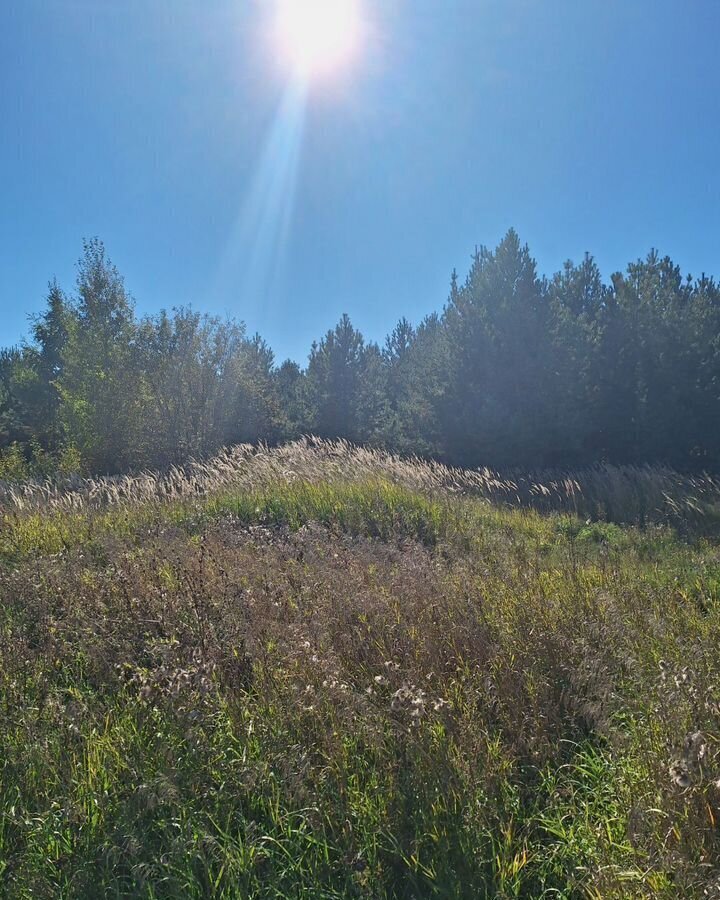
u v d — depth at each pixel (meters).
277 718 3.51
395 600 5.26
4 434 29.30
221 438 23.08
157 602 5.07
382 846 2.76
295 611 5.05
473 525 9.68
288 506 10.02
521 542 9.01
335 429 27.94
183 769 3.17
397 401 25.70
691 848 2.61
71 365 22.67
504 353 19.27
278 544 7.47
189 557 6.56
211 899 2.57
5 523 9.04
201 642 4.25
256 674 4.02
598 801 3.10
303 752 3.21
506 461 19.33
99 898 2.61
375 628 4.75
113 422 21.31
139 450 21.64
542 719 3.63
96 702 3.89
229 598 5.16
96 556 7.55
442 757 3.08
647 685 3.93
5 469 19.89
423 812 2.85
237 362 23.70
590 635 4.66
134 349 22.50
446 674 4.14
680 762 2.80
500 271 20.09
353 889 2.63
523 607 5.12
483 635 4.67
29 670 4.25
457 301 20.75
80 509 10.23
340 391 28.70
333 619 4.84
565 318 19.69
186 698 3.56
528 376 19.19
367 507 9.94
